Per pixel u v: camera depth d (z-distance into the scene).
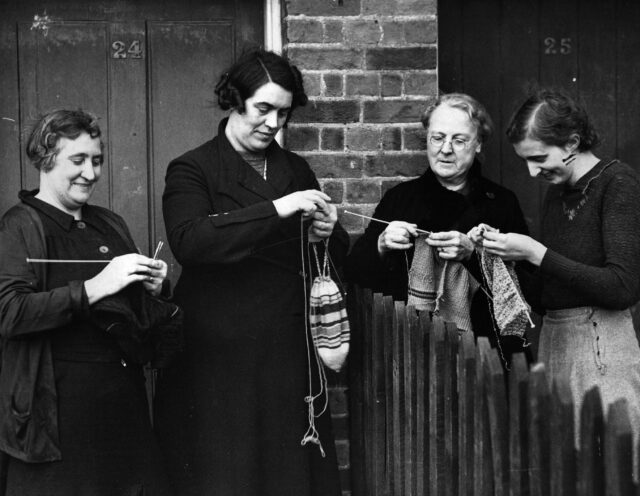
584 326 3.52
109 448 3.39
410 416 3.60
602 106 5.00
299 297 3.85
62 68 4.72
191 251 3.59
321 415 3.93
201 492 3.73
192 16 4.80
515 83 4.98
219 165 3.83
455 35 4.95
